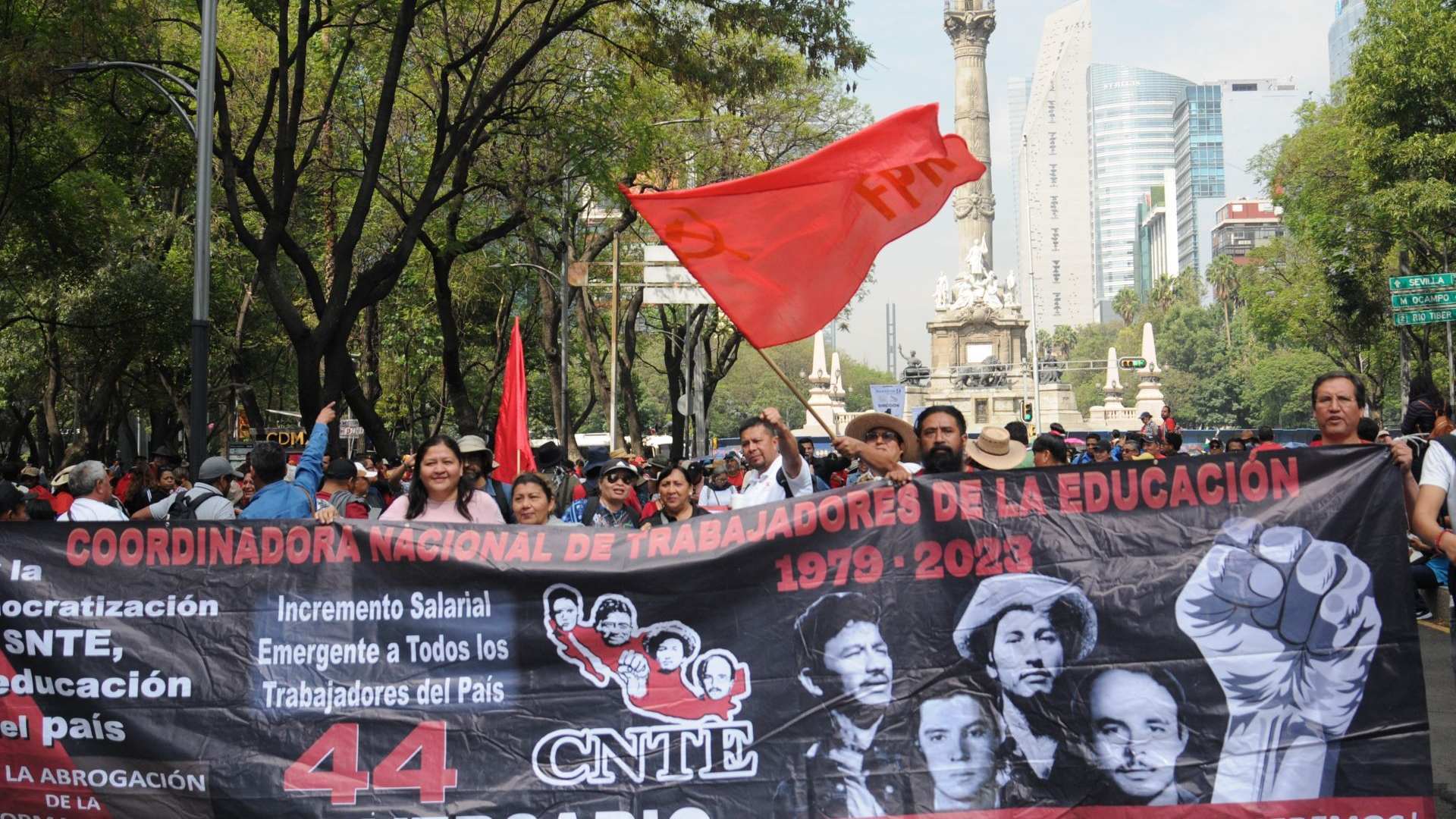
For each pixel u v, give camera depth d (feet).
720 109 99.04
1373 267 137.39
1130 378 413.18
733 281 21.99
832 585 18.28
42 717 18.01
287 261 119.34
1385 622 18.01
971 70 264.72
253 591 18.21
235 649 18.12
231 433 150.10
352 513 37.11
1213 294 531.91
